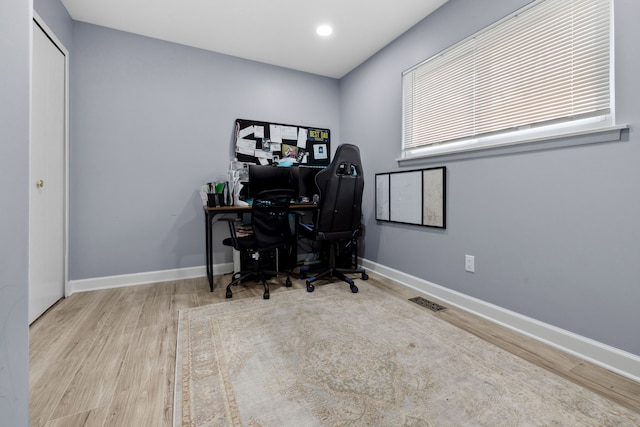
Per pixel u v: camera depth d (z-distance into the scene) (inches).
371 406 45.6
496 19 75.9
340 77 147.6
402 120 108.9
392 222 113.6
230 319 77.6
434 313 81.9
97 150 102.8
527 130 71.2
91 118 101.7
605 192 56.1
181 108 115.6
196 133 118.4
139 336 68.4
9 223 28.1
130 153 107.7
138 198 109.5
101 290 102.1
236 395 48.1
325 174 98.9
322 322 75.7
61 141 90.4
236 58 125.4
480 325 74.3
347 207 102.0
